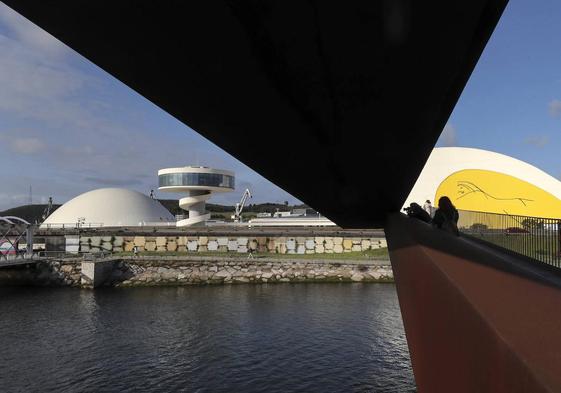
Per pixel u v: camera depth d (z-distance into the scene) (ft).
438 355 13.99
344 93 15.89
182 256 169.07
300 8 10.73
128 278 160.15
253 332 92.48
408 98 16.28
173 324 99.81
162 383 67.36
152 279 158.71
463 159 215.72
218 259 164.25
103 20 11.54
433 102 16.67
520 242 43.98
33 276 158.71
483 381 9.34
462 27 11.86
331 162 24.49
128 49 13.08
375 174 27.02
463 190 198.49
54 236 189.06
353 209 39.78
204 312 111.45
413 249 21.76
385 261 158.10
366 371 71.46
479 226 59.98
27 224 187.73
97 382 68.08
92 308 118.21
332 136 20.39
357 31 11.92
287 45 12.59
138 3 10.59
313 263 161.07
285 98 16.17
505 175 208.13
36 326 99.40
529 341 8.09
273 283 156.46
